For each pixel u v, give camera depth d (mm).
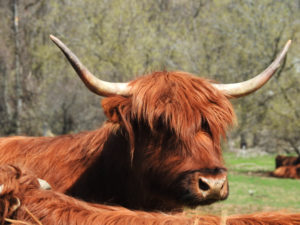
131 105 12406
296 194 46000
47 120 108875
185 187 11312
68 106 110500
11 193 8500
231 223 7617
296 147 81125
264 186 53125
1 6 94688
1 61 100000
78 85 101438
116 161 13672
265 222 7582
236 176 66125
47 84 104125
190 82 12391
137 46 87125
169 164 11680
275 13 81938
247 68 85625
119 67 85500
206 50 89375
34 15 96812
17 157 15016
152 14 95688
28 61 96875
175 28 94312
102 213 8148
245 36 83438
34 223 8211
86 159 14273
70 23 91812
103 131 14266
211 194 11031
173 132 11648
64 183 14211
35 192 8805
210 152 11547
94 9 90375
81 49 89125
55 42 12156
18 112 91250
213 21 88312
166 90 12117
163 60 86188
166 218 7832
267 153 113312
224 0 88438
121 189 13664
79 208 8359
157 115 11766
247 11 83438
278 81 78312
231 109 12406
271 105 79438
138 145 12508
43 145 15219
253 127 82000
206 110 11828
